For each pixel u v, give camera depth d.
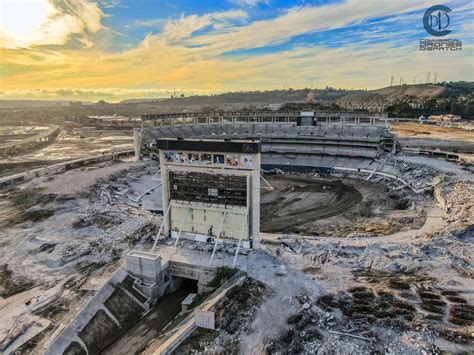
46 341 30.25
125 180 82.81
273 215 63.56
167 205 48.16
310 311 31.12
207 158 44.16
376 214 62.72
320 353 25.89
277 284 36.09
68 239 50.34
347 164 99.06
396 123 182.12
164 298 40.47
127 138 183.75
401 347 25.28
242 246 44.84
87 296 36.69
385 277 37.00
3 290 38.38
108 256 45.28
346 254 43.16
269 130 121.75
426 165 83.75
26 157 128.50
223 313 30.97
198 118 131.88
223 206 44.69
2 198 69.69
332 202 70.75
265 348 26.88
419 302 31.11
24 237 51.22
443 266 38.88
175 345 27.58
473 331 26.23
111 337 32.78
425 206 63.22
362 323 28.66
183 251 44.38
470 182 66.94
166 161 46.53
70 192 69.50
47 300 36.25
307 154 107.00
